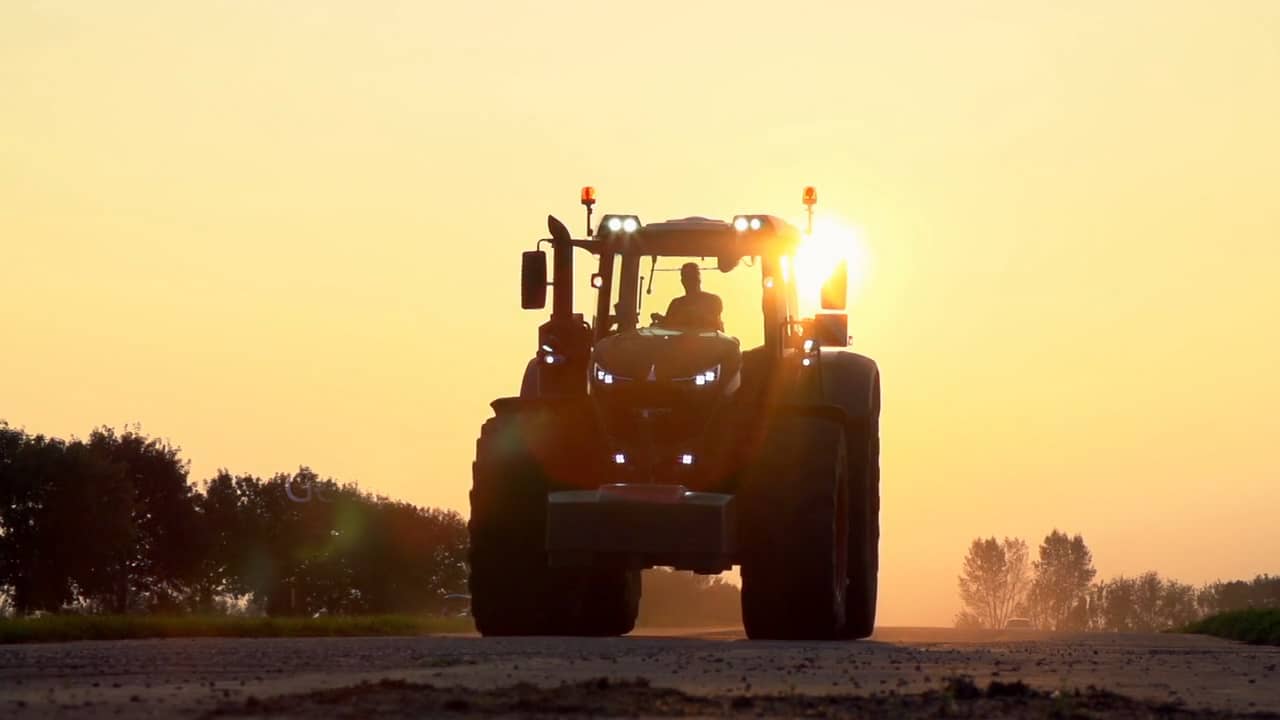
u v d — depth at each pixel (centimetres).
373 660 2108
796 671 1967
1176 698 1658
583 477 3441
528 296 3612
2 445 18138
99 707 1404
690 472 3344
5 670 1928
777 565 3294
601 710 1416
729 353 3431
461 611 17675
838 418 3469
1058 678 1928
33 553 17925
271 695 1515
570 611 3491
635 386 3350
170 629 3741
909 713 1441
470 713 1384
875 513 3900
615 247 3650
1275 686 1878
